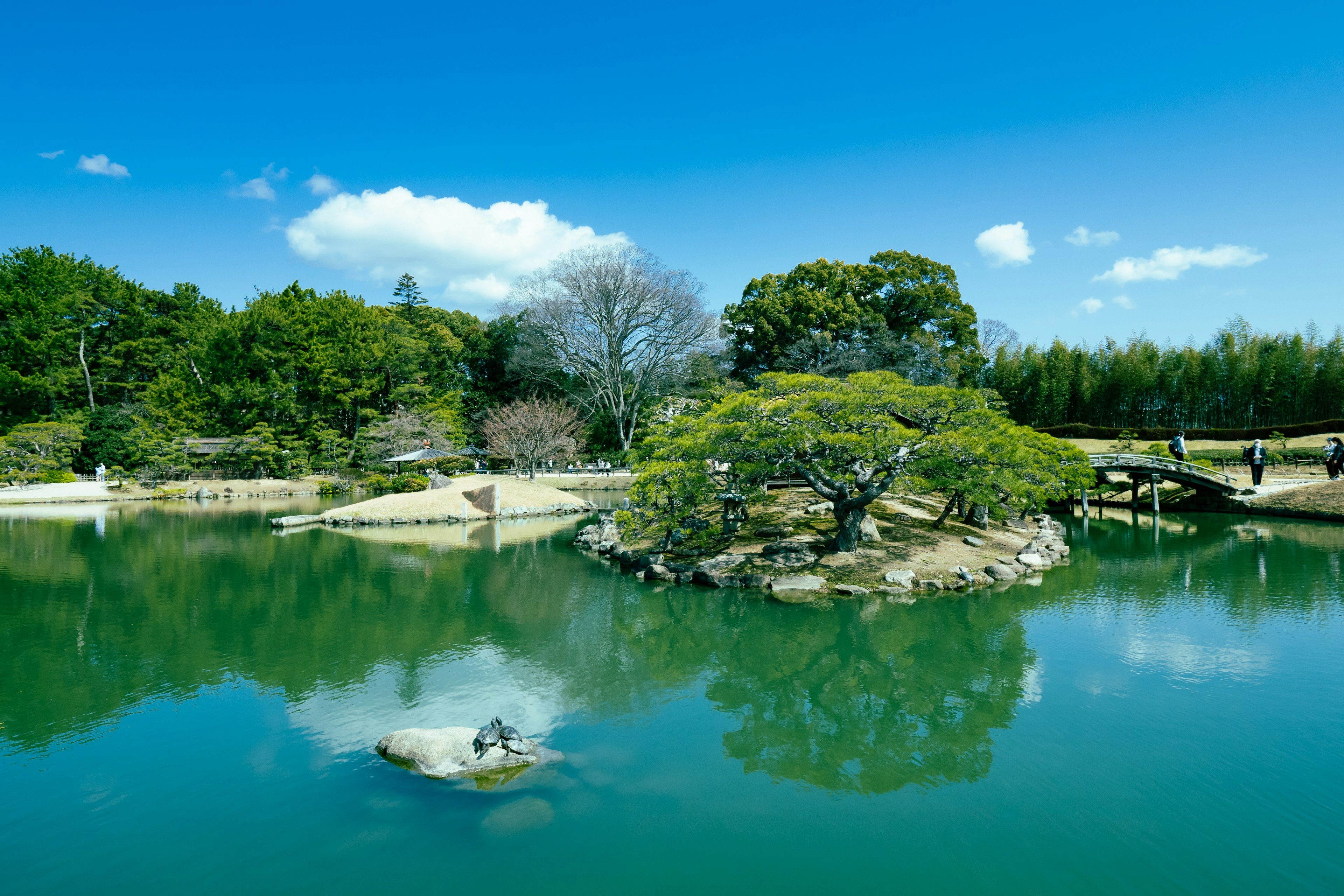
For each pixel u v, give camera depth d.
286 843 8.55
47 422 58.12
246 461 58.41
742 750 11.29
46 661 15.51
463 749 10.62
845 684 14.39
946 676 14.75
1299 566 25.41
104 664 15.32
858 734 11.97
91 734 11.66
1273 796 9.66
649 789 9.96
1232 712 12.50
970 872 8.09
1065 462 30.95
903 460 21.86
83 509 46.09
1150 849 8.51
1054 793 9.86
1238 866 8.17
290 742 11.33
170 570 25.56
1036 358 66.38
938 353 57.66
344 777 10.12
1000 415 26.86
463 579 24.06
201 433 61.81
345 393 64.38
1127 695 13.41
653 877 7.94
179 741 11.38
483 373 81.88
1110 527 36.19
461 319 89.94
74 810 9.33
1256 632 17.33
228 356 63.25
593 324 65.94
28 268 64.00
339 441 63.09
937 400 22.23
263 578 24.36
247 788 9.84
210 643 16.86
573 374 74.25
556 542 32.25
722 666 15.47
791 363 58.50
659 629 18.12
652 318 66.12
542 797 9.67
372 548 30.53
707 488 23.58
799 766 10.76
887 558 23.34
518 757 10.59
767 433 22.16
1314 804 9.48
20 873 8.00
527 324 70.75
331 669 15.00
